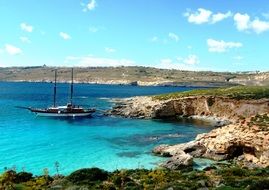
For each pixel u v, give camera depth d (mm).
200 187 39406
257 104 111000
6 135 82875
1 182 41750
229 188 37500
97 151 68625
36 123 103125
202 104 121375
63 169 56031
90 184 41594
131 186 40688
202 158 64438
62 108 120438
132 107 129125
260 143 61438
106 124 104938
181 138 84000
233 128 68875
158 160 62156
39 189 39031
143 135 87375
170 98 130625
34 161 60312
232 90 132625
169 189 37844
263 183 37750
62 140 78875
